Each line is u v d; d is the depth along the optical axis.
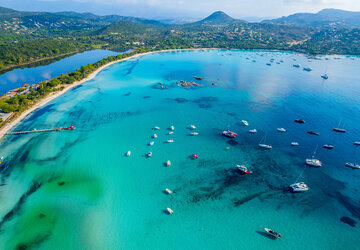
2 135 106.00
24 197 71.19
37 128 113.00
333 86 185.50
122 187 75.62
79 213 65.56
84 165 86.38
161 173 82.31
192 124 119.12
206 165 86.50
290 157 90.94
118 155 92.69
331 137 105.69
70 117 125.88
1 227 61.09
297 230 60.53
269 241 57.59
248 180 78.38
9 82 188.00
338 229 60.81
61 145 99.25
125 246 56.44
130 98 157.25
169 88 179.50
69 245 56.47
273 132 110.19
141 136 107.31
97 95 161.62
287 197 71.06
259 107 141.25
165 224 62.38
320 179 78.75
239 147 97.94
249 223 62.53
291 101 151.38
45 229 60.59
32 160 88.88
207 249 55.81
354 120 122.50
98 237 58.62
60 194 72.38
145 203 69.31
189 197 71.44
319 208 67.19
